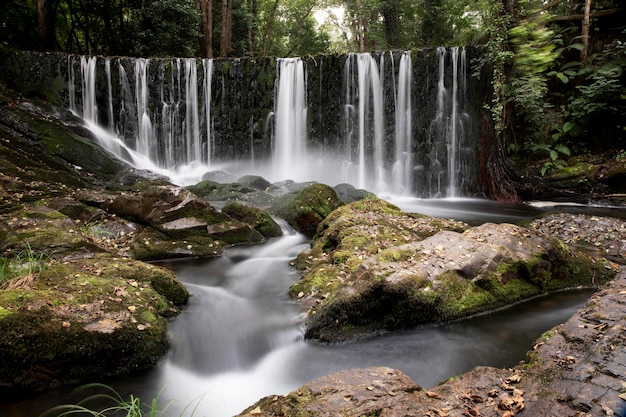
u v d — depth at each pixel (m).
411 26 22.34
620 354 3.24
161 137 15.73
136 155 15.27
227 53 20.08
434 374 4.24
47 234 5.98
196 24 18.95
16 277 4.60
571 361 3.29
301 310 5.26
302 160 15.70
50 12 17.56
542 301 5.75
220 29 22.38
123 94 15.29
